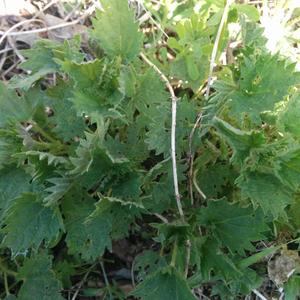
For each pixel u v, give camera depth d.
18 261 0.39
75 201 0.35
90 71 0.35
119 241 0.41
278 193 0.33
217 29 0.40
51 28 0.45
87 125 0.39
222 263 0.33
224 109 0.37
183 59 0.40
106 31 0.37
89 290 0.39
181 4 0.44
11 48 0.46
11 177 0.37
